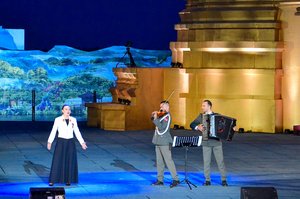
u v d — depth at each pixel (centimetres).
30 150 2500
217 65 3088
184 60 3136
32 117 3534
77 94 3741
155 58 3928
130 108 3131
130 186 1866
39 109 3719
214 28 3089
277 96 3089
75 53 3903
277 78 3081
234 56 3080
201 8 3142
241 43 3047
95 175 2027
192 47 3106
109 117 3139
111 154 2428
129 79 3183
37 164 2198
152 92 3178
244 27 3064
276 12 3066
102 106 3144
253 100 3072
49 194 1403
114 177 1997
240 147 2630
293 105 3102
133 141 2770
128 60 3875
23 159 2294
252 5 3086
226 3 3105
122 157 2364
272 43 3042
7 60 3797
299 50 3086
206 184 1883
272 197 1441
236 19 3083
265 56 3064
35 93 3706
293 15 3080
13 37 4072
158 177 1888
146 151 2505
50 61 3816
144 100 3162
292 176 2038
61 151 1869
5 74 3772
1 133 3009
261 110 3069
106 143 2705
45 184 1884
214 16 3105
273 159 2356
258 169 2152
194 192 1791
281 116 3105
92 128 3219
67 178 1869
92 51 3934
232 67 3080
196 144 1841
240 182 1939
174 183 1856
